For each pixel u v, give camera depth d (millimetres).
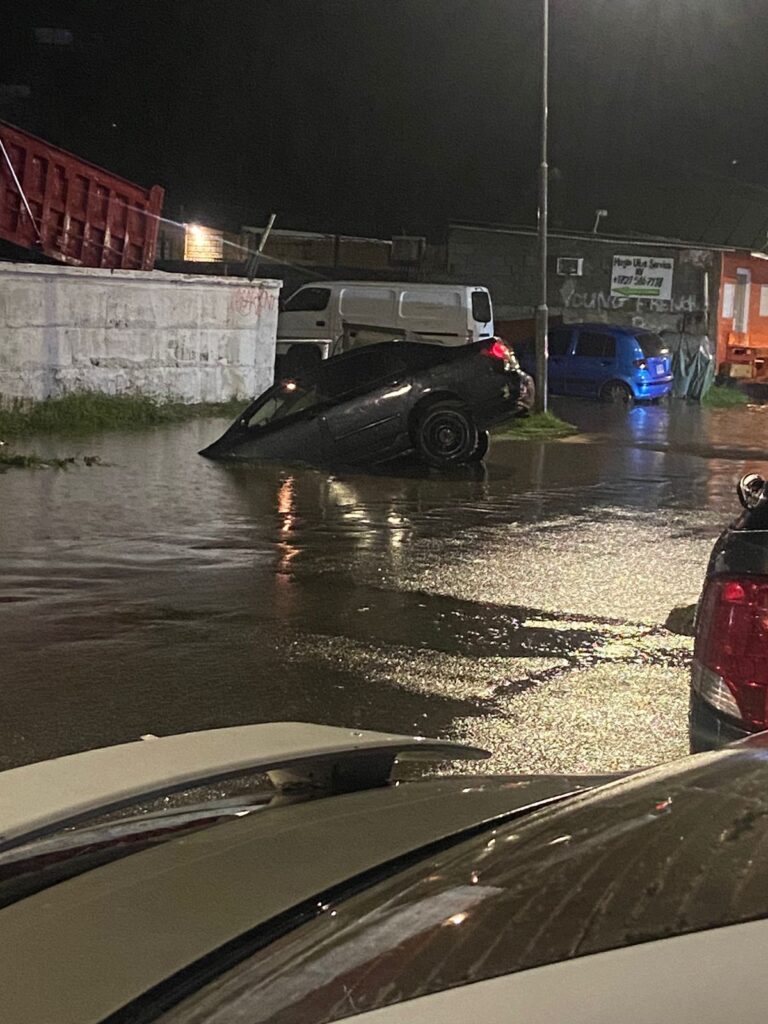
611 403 26250
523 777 2793
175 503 11766
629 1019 1256
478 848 1956
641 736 5816
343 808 2404
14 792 2248
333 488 13086
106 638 7207
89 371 18375
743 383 31328
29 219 18250
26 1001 1621
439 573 9094
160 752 2479
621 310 30688
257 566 9172
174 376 19656
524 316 30469
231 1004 1546
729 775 2031
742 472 15297
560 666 6898
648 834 1803
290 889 1960
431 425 14805
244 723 5832
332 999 1461
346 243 31281
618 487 13727
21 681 6379
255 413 14922
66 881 2047
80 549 9570
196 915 1864
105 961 1720
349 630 7516
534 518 11531
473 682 6574
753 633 3268
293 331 24828
